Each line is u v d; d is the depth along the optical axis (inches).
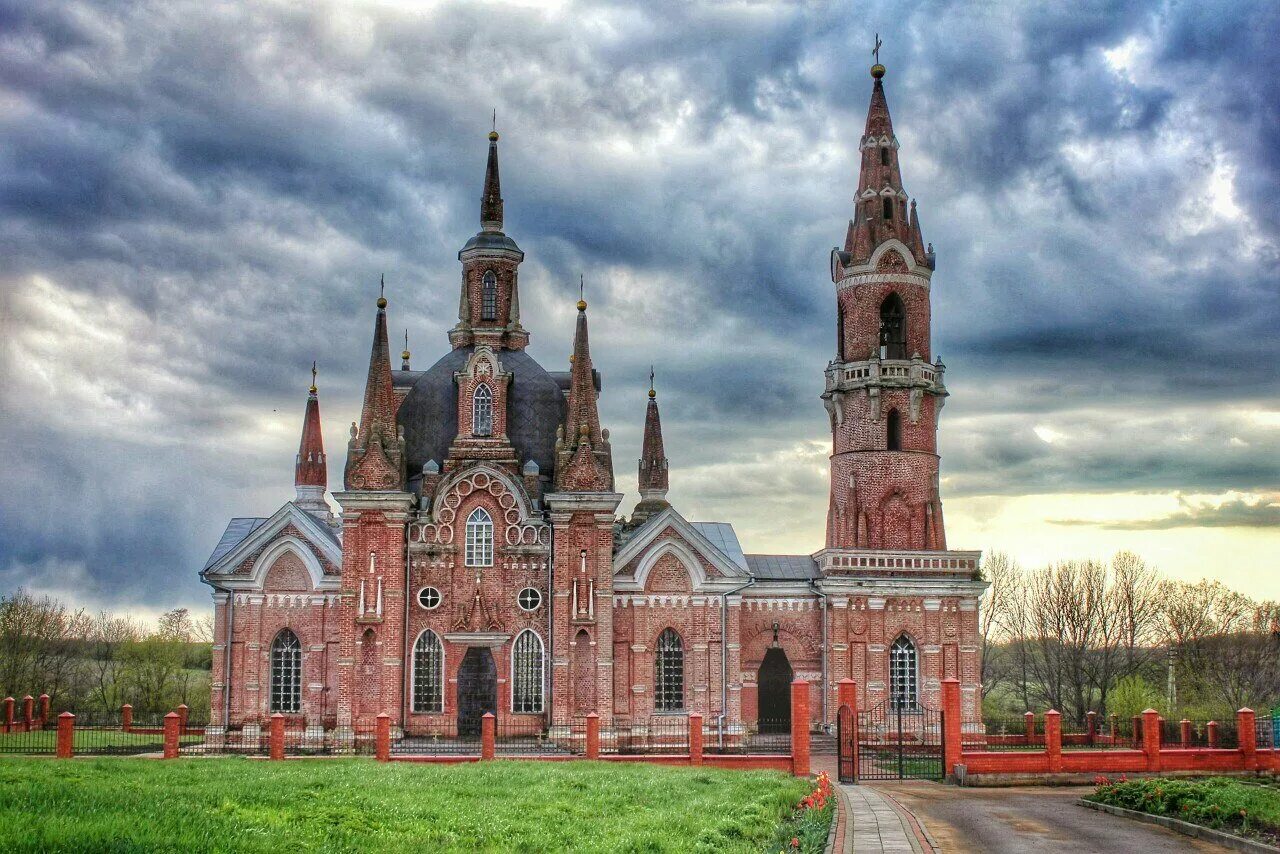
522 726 3319.4
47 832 1152.2
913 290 3978.8
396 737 3262.8
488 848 1374.3
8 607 5157.5
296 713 3420.3
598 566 3361.2
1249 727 2556.6
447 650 3339.1
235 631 3435.0
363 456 3351.4
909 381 3902.6
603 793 1875.0
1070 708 5319.9
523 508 3398.1
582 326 3484.3
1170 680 5201.8
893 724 3607.3
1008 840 1673.2
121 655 5856.3
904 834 1681.8
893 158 4067.4
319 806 1535.4
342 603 3321.9
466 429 3479.3
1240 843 1633.9
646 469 4212.6
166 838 1190.3
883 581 3659.0
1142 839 1702.8
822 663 3656.5
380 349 3420.3
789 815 1736.0
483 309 3754.9
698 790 1977.1
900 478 3873.0
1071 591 5221.5
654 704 3474.4
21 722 3565.5
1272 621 5492.1
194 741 3432.6
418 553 3376.0
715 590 3513.8
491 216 3796.8
